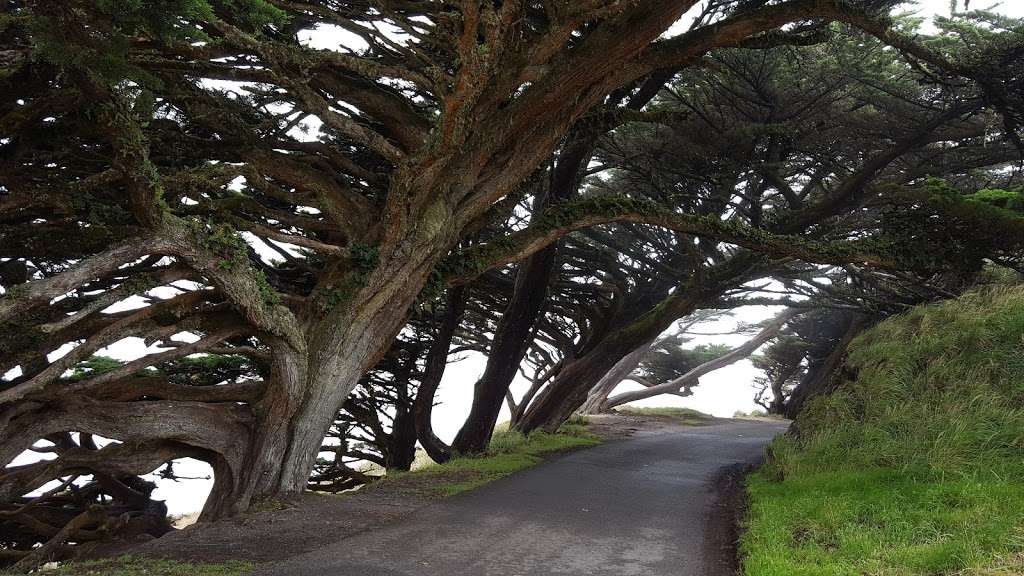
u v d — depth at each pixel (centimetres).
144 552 823
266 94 1417
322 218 1505
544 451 2083
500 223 2259
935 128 2034
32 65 1005
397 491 1271
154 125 1284
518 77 1279
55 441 1452
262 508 1099
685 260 2622
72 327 1156
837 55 1934
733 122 2192
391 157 1209
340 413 2016
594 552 852
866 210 2375
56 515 1506
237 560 774
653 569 784
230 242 1078
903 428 1214
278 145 1423
